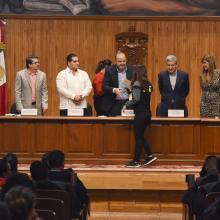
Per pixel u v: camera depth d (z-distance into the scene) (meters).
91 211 11.41
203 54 16.14
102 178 11.40
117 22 16.19
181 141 12.41
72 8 16.20
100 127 12.47
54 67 16.14
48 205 6.75
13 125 12.51
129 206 11.46
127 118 12.28
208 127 12.41
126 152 12.47
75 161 12.48
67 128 12.48
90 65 16.16
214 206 6.06
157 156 12.40
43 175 7.61
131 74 12.41
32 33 16.17
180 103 12.49
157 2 16.19
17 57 16.12
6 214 3.92
